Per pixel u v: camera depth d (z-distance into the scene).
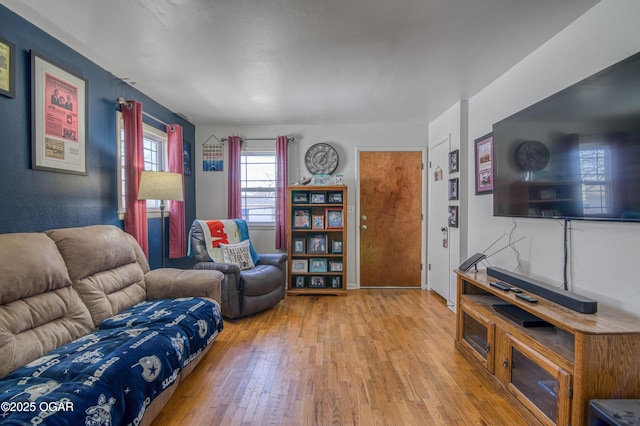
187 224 4.00
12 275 1.40
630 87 1.37
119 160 2.69
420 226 4.22
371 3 1.67
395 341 2.52
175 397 1.77
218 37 2.02
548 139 1.86
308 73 2.57
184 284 2.31
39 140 1.94
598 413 1.18
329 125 4.23
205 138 4.25
